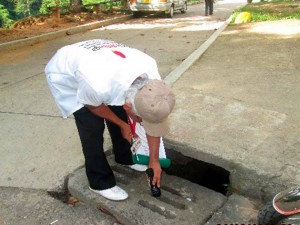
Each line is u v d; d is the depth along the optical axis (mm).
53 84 2418
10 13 44688
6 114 4348
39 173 3100
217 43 7656
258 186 2684
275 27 9180
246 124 3451
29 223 2566
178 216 2479
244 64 5789
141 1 14602
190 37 9383
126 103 2057
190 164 3160
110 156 3232
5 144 3607
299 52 6355
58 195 2865
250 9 14203
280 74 5129
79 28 11398
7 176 3082
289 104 3984
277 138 3164
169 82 4930
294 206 1983
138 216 2469
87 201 2730
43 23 12609
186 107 3910
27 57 7695
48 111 4387
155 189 2594
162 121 2039
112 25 12922
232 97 4238
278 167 2727
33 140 3670
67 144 3555
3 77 6055
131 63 2148
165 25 12297
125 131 2406
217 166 3057
